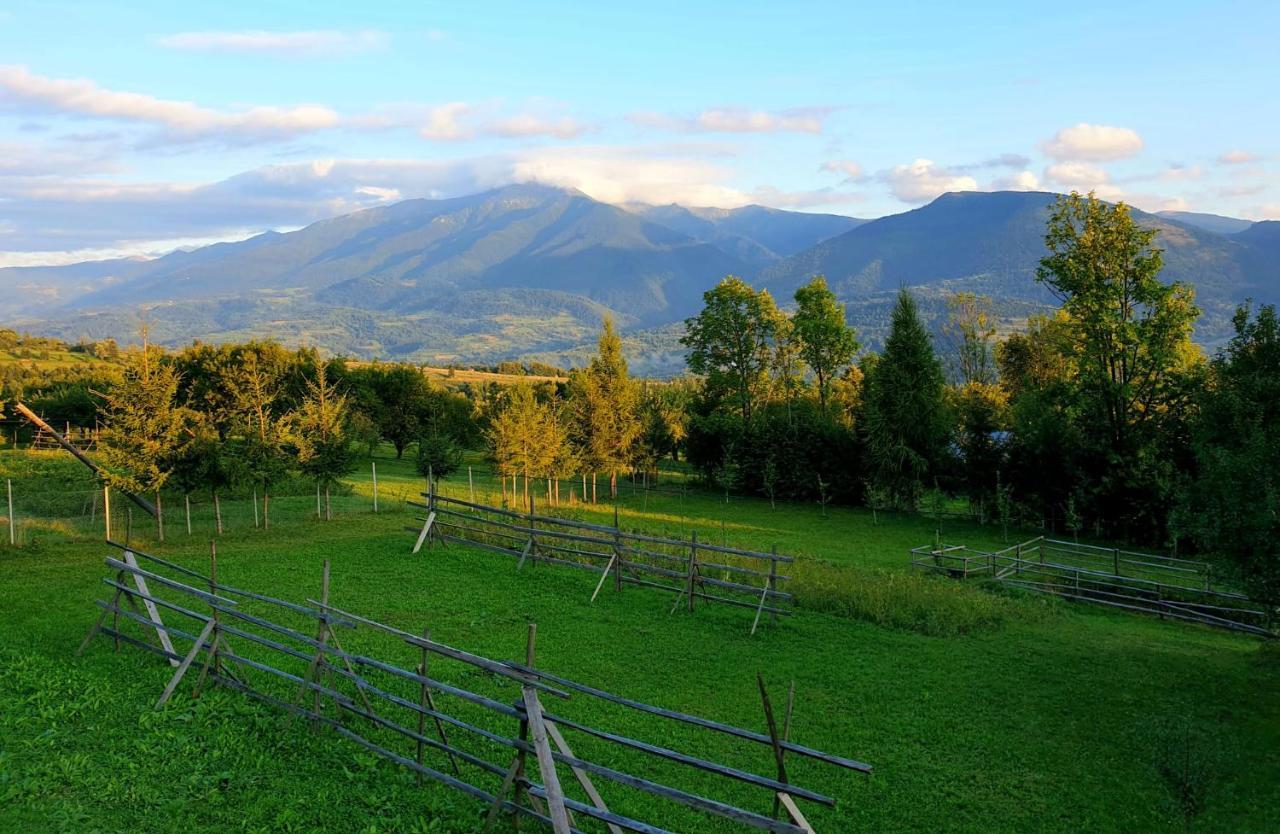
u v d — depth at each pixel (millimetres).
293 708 12117
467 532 29109
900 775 12484
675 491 60156
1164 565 34281
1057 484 45719
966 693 16375
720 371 67625
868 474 52750
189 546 26719
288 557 24906
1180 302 42656
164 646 14406
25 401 62500
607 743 12844
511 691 14664
